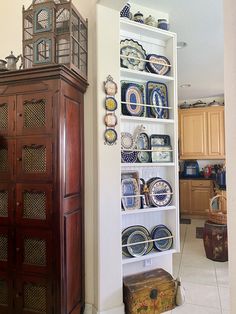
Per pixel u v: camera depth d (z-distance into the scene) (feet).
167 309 6.79
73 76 5.77
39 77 5.43
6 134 5.68
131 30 7.14
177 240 7.41
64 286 5.38
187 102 18.52
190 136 17.42
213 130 16.92
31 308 5.46
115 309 6.33
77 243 6.12
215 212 10.68
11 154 5.64
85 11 6.75
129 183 7.02
